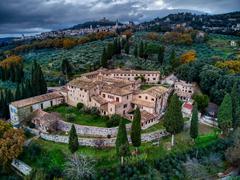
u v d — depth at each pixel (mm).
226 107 75875
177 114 67750
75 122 73500
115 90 80875
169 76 112875
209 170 65062
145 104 79312
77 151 64188
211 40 183625
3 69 130625
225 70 112500
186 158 66812
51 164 61750
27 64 153000
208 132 78188
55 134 69750
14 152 61500
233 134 74250
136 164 61375
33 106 80688
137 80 106938
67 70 118750
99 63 130625
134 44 161750
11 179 59969
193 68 111812
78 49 166250
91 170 57594
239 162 65812
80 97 84000
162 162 63344
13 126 75312
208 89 101688
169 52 147750
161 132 72312
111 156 63344
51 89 105000
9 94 89750
